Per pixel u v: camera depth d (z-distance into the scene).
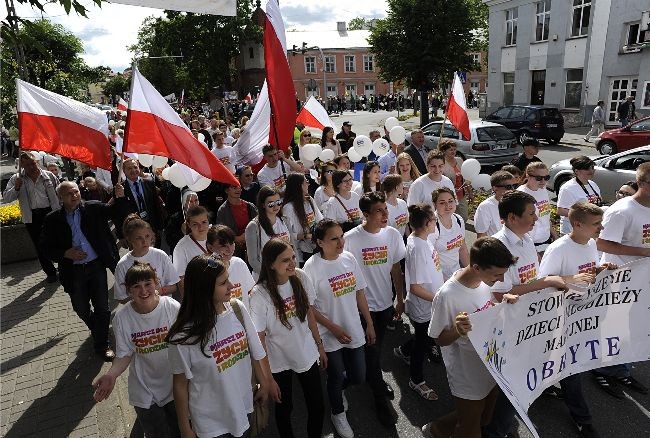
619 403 3.66
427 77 23.64
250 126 7.80
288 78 4.82
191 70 48.97
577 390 3.27
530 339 2.93
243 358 2.59
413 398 3.86
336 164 6.43
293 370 3.03
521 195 3.34
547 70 24.42
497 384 2.76
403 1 22.36
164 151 4.15
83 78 26.03
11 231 7.57
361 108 50.44
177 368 2.42
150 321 2.88
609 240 3.75
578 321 3.16
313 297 3.15
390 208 5.13
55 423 3.65
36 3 2.53
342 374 3.39
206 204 6.85
